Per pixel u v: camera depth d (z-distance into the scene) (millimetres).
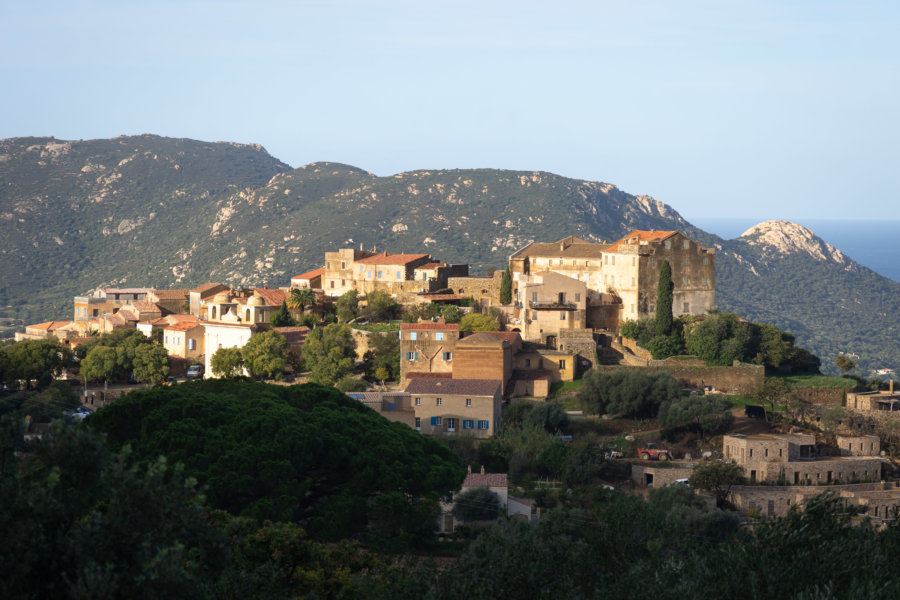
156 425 99500
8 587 47781
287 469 93938
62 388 172625
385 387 177625
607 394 165875
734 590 61406
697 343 182500
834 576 61375
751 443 146375
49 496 50438
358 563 79875
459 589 64375
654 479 142750
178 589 50219
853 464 148750
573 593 64375
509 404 166250
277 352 186875
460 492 123438
